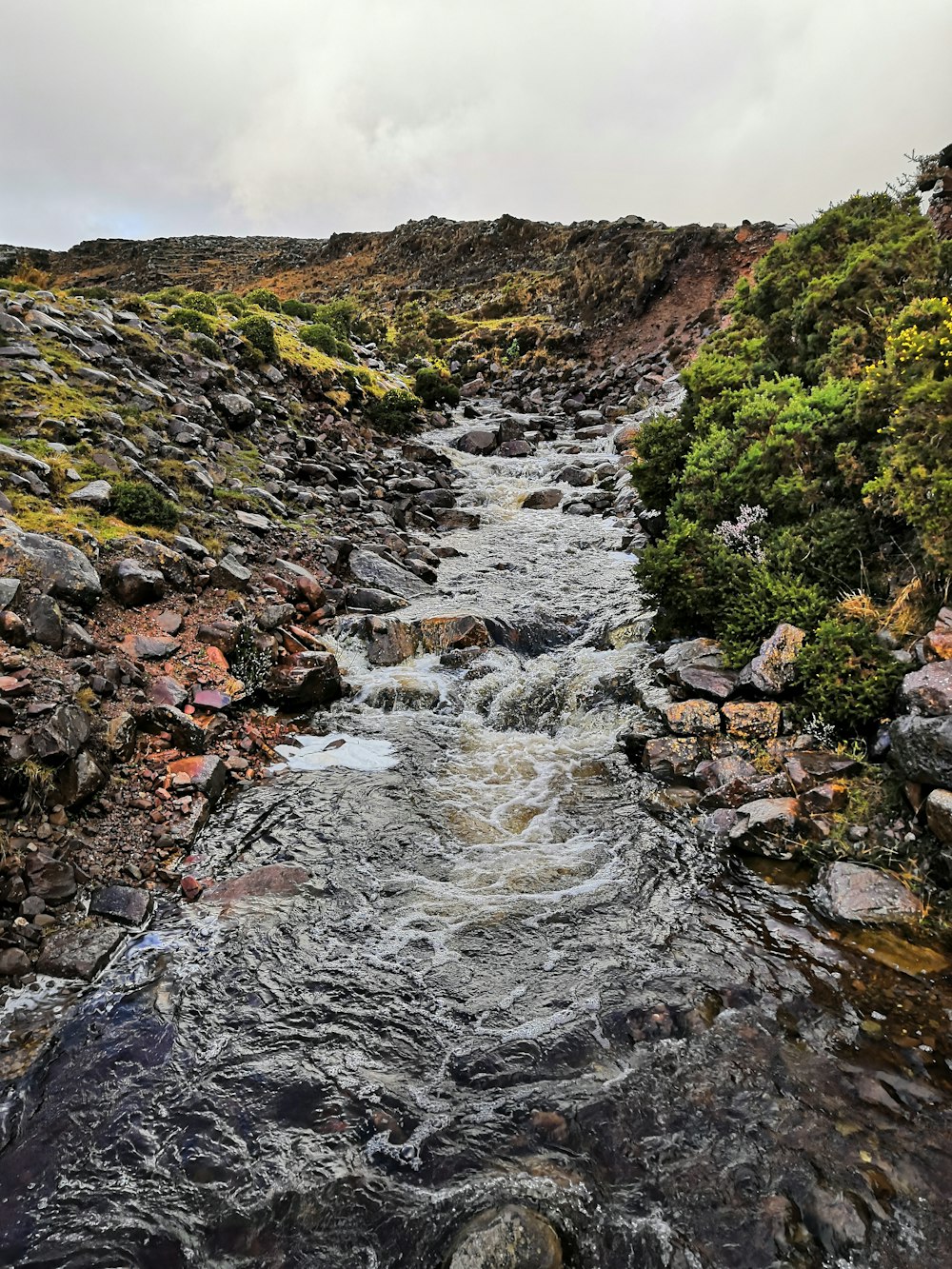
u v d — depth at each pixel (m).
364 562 15.88
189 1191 4.30
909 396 8.47
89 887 6.78
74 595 9.77
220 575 12.35
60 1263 3.89
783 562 10.34
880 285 13.62
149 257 111.88
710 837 7.85
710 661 10.55
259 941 6.44
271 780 9.23
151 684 9.44
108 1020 5.50
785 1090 4.86
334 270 93.25
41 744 7.14
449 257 81.12
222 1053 5.26
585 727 10.87
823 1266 3.83
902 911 6.44
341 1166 4.45
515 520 22.02
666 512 13.29
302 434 22.38
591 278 50.53
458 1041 5.40
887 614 8.99
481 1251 3.90
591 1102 4.84
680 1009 5.60
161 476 14.66
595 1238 4.01
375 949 6.39
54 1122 4.68
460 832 8.27
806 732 8.67
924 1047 5.13
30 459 12.18
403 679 12.06
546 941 6.47
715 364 16.44
